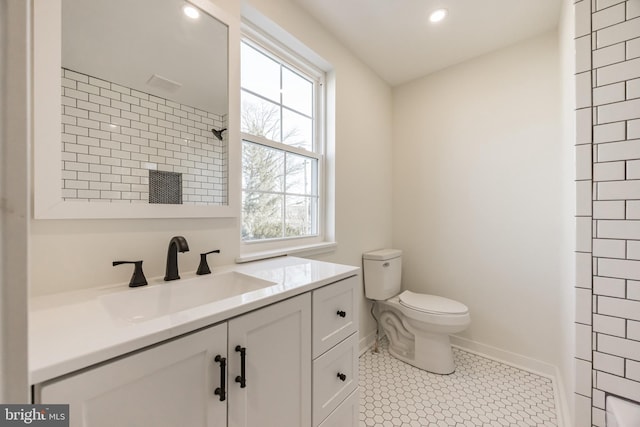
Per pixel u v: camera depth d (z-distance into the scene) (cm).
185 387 60
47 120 74
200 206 109
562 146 151
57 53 76
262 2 131
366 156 210
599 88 95
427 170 223
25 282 25
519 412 140
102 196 85
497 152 190
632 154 89
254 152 144
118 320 78
